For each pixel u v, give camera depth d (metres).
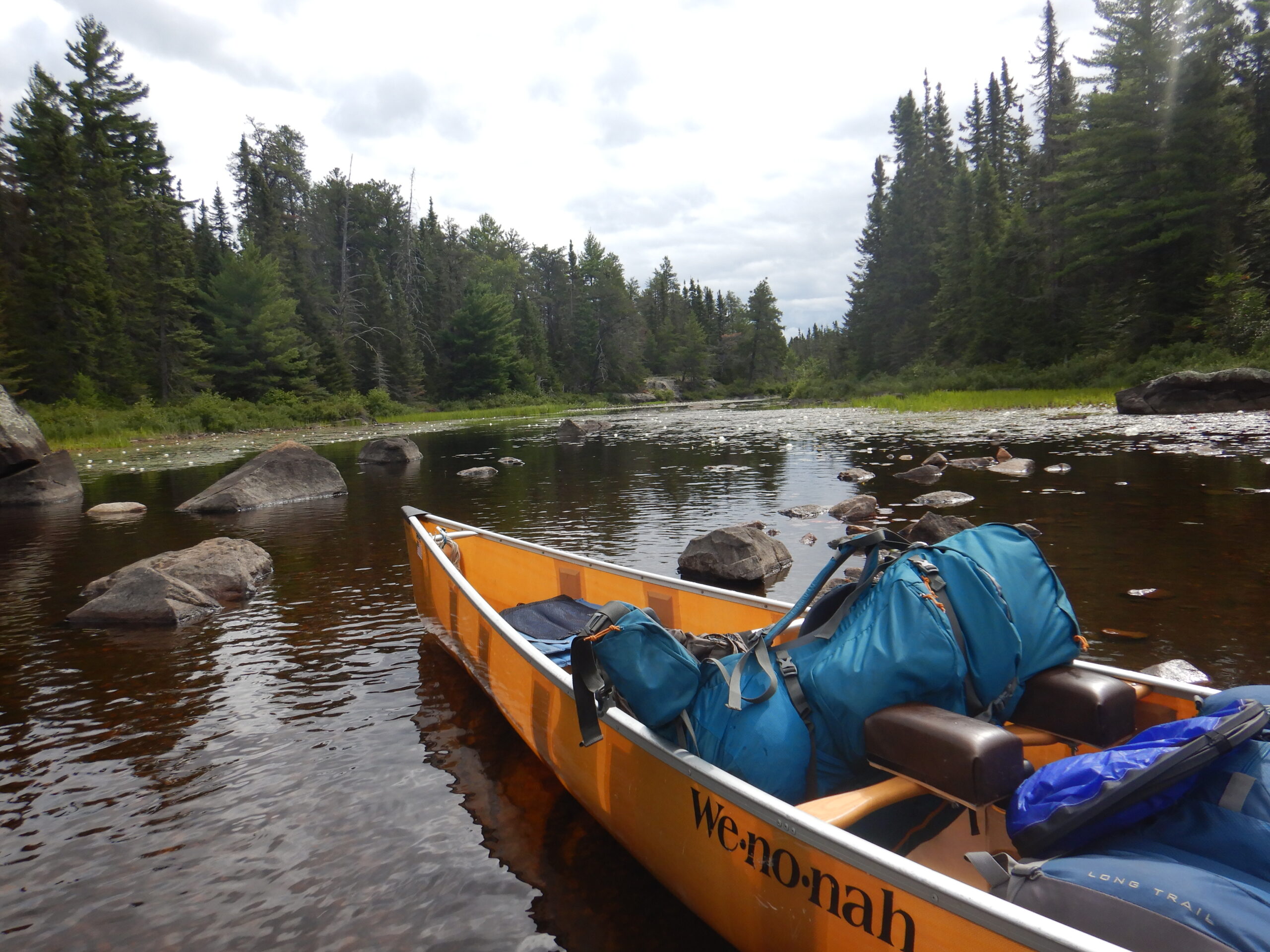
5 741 4.11
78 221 41.00
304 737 4.02
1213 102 33.84
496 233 110.44
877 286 69.12
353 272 84.31
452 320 75.81
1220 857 1.70
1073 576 6.24
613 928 2.51
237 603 6.66
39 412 35.84
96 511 12.28
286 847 3.03
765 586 6.57
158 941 2.52
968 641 2.29
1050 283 43.91
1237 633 4.82
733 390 106.62
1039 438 17.95
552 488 13.42
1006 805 2.15
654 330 119.00
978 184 54.66
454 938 2.48
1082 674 2.40
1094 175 37.78
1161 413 23.45
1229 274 31.20
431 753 3.80
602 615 2.50
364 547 8.86
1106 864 1.67
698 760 2.31
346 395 56.34
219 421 39.50
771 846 2.04
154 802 3.42
